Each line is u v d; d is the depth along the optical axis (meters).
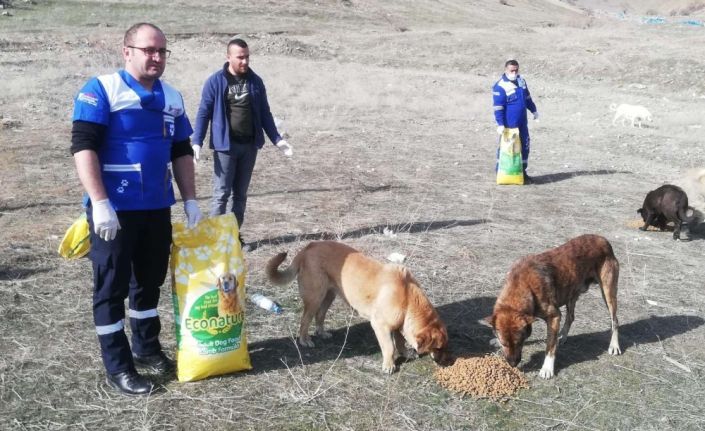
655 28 40.38
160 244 4.04
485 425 3.89
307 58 31.22
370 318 4.48
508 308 4.29
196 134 6.34
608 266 4.80
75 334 4.73
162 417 3.79
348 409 3.98
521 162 9.96
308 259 4.68
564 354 4.79
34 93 16.44
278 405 3.98
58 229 7.06
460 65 30.06
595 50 29.92
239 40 6.21
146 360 4.26
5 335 4.65
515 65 9.77
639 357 4.77
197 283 4.05
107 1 41.69
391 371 4.41
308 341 4.74
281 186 9.53
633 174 10.97
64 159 10.59
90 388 4.06
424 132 14.64
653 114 17.92
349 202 8.68
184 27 37.16
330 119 15.60
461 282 6.05
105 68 21.81
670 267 6.66
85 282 5.66
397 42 34.81
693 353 4.85
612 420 3.98
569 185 10.11
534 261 4.45
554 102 20.31
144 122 3.81
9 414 3.76
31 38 29.28
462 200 9.02
